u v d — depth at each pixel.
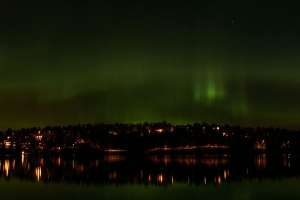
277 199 44.78
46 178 70.25
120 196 47.69
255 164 106.44
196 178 69.44
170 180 66.12
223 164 107.62
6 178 70.06
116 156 170.25
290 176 71.12
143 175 76.19
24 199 45.09
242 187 55.50
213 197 46.50
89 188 55.22
